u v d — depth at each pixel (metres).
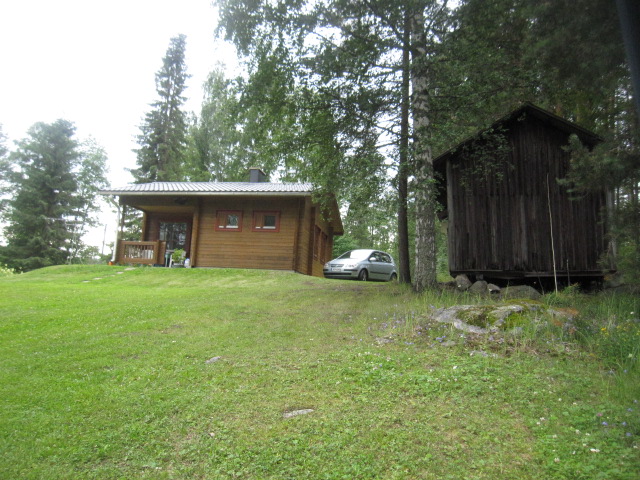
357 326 7.23
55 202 38.97
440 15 9.44
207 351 6.11
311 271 20.33
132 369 5.43
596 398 3.97
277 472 3.14
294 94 10.48
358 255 19.20
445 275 18.97
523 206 11.12
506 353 5.33
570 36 7.46
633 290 8.99
